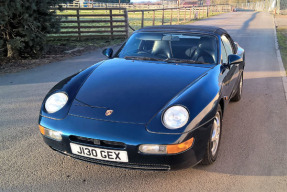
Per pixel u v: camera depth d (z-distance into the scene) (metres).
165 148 2.39
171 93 2.78
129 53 3.91
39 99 5.23
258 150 3.43
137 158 2.44
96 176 2.85
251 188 2.69
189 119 2.48
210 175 2.88
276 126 4.16
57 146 2.69
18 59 8.90
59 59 9.12
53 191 2.61
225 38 4.26
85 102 2.76
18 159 3.15
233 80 4.17
